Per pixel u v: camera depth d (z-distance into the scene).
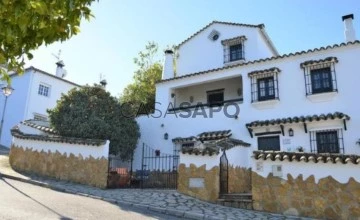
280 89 14.68
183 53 21.06
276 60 15.13
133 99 24.16
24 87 23.69
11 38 3.25
